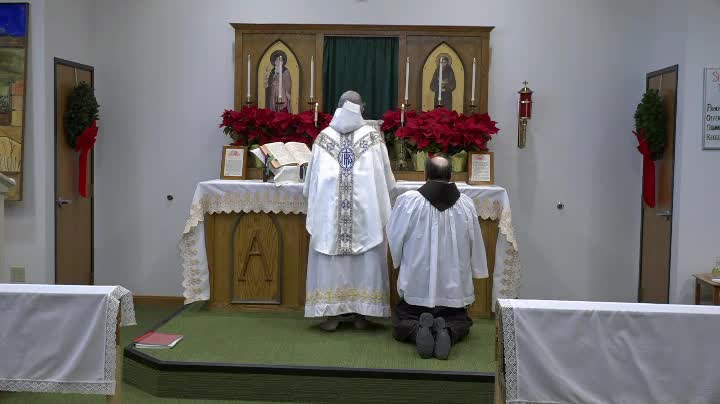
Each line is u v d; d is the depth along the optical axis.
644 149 5.41
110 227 5.97
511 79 5.75
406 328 4.21
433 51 5.68
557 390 2.68
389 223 4.25
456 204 4.19
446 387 3.71
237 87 5.72
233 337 4.35
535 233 5.83
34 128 5.11
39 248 5.15
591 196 5.79
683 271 5.12
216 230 4.95
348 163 4.49
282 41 5.72
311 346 4.19
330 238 4.43
